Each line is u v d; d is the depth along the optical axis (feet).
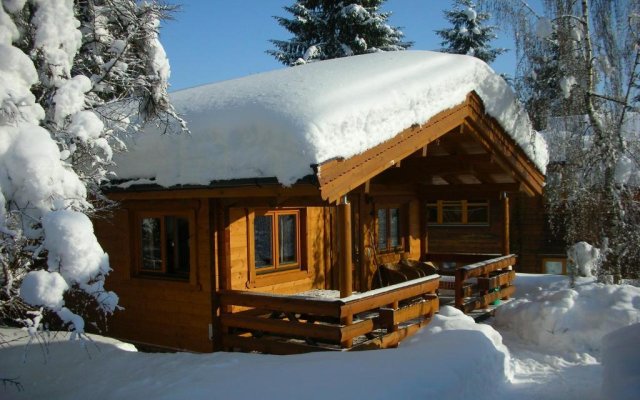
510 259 38.65
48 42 19.04
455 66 30.37
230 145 23.76
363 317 31.04
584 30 38.24
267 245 30.30
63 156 18.26
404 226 42.98
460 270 32.78
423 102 26.94
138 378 19.12
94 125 19.16
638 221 37.42
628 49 36.63
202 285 27.20
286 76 30.17
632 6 36.52
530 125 35.94
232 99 26.68
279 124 22.00
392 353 20.20
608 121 37.45
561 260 64.34
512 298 38.63
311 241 32.89
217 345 26.86
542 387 21.93
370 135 23.39
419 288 28.48
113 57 24.53
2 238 16.14
